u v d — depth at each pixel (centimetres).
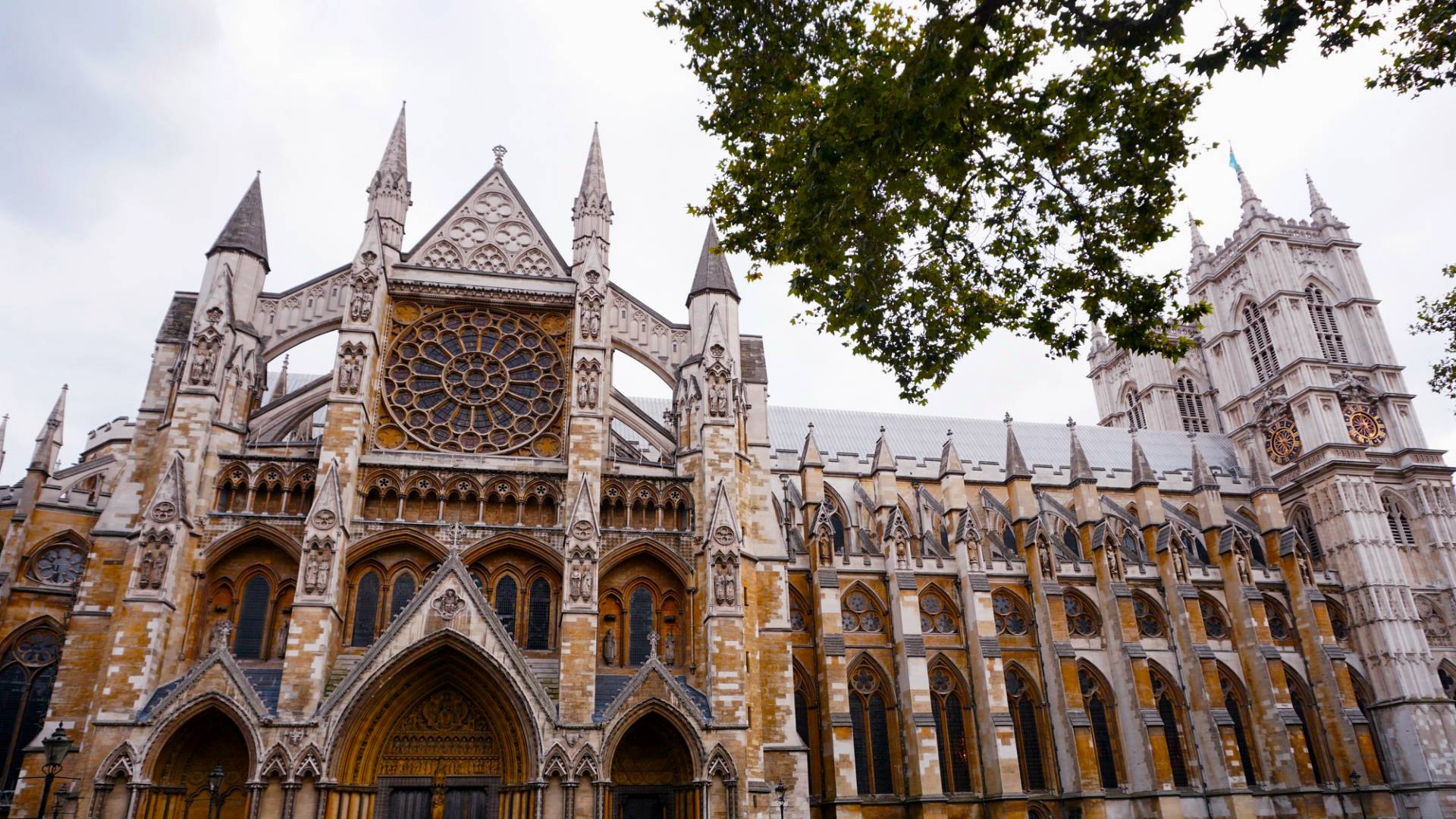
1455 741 7575
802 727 6362
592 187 5616
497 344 5288
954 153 2645
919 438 9169
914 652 6481
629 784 4431
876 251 3002
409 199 5531
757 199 3036
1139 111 2594
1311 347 9269
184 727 4034
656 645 4491
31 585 5062
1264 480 8662
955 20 2406
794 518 7125
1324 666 7650
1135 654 7056
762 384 5631
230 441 4656
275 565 4572
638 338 5456
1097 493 7944
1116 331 2948
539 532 4759
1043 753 6844
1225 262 10388
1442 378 4188
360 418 4706
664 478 4991
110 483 5453
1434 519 8656
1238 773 6812
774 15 2805
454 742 4391
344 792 4053
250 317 4978
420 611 4303
